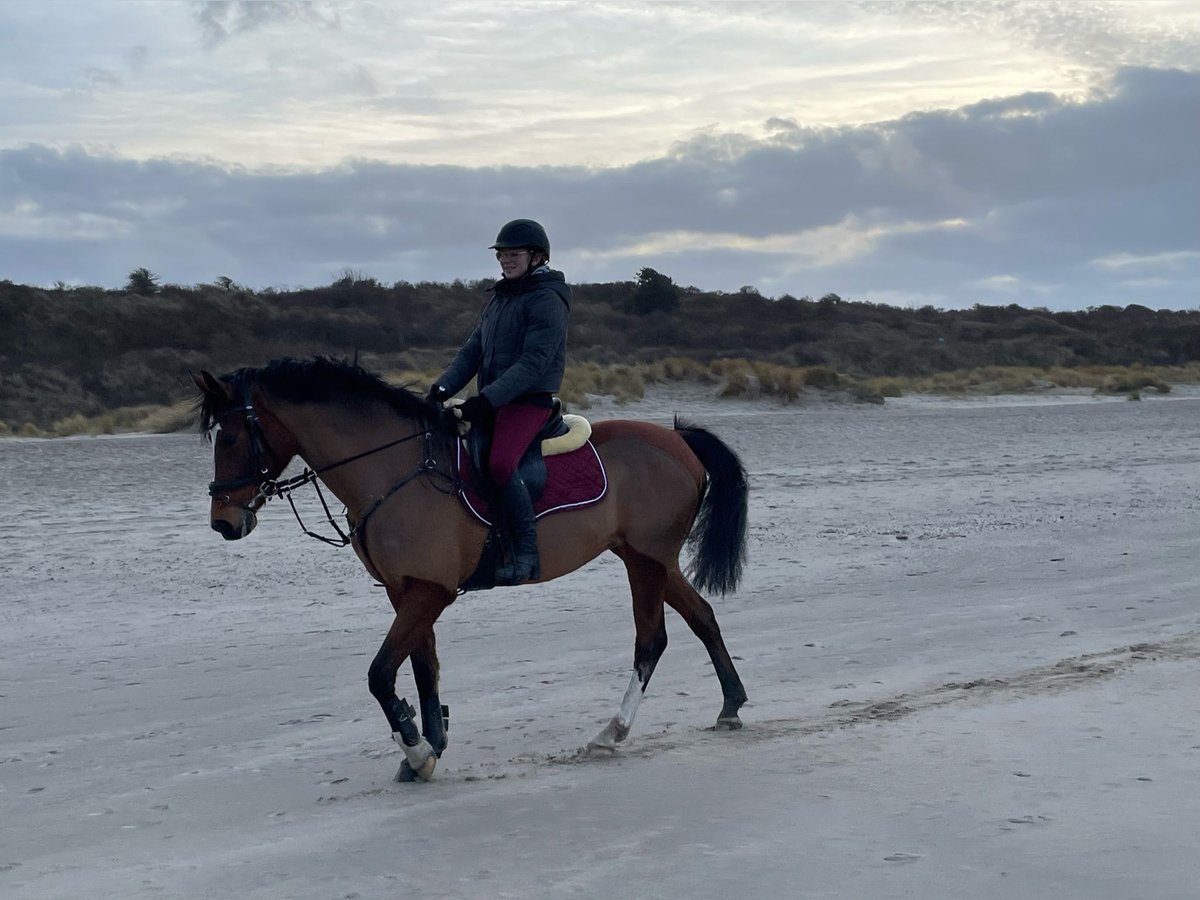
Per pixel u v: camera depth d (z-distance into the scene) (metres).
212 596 11.02
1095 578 11.31
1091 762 5.67
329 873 4.63
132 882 4.62
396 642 5.99
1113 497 17.11
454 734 6.88
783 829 4.90
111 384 38.66
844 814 5.06
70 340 41.47
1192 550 12.72
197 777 6.08
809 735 6.37
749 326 63.06
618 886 4.37
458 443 6.41
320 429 6.20
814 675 7.98
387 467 6.21
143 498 17.08
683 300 68.38
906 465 21.23
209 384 6.12
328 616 10.22
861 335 62.50
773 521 15.12
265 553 13.06
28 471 19.80
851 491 17.86
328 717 7.23
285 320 49.44
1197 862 4.42
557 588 11.41
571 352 50.78
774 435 25.83
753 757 6.03
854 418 30.28
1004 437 26.38
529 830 5.05
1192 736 6.06
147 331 44.50
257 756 6.45
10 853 5.04
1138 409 34.88
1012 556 12.66
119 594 11.08
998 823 4.88
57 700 7.64
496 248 6.55
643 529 6.97
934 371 56.03
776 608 10.30
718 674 6.95
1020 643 8.68
